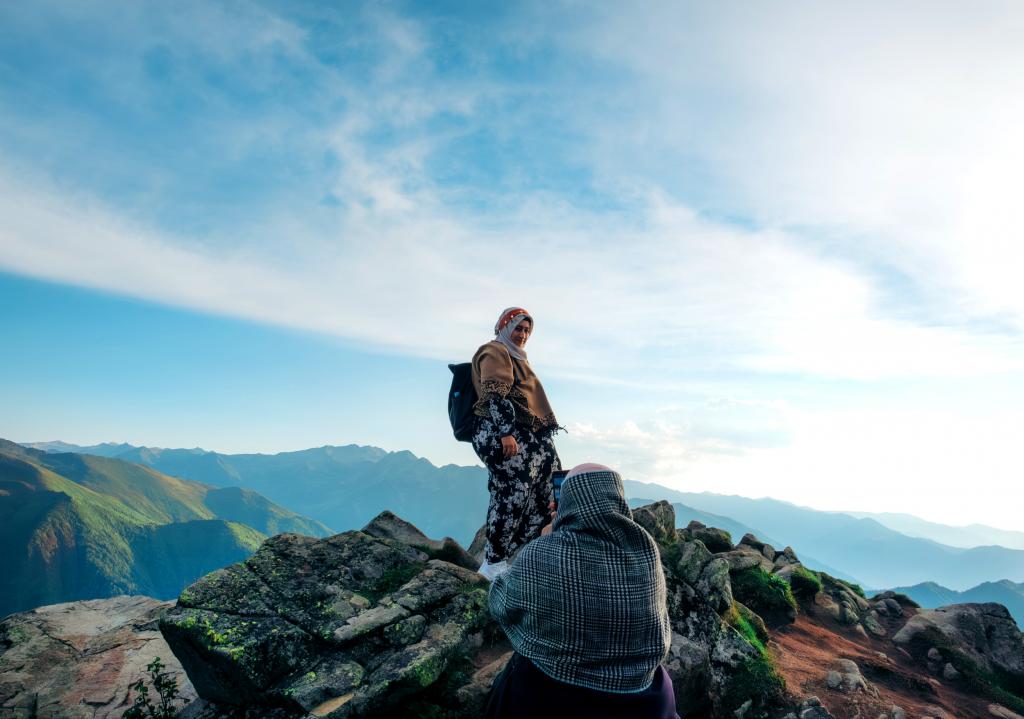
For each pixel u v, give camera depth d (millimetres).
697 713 5945
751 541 11805
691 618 6699
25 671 6805
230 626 5457
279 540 7078
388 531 8211
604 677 2980
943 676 7828
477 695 5098
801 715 5938
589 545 3184
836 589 10383
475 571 7301
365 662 5410
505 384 5879
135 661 6734
